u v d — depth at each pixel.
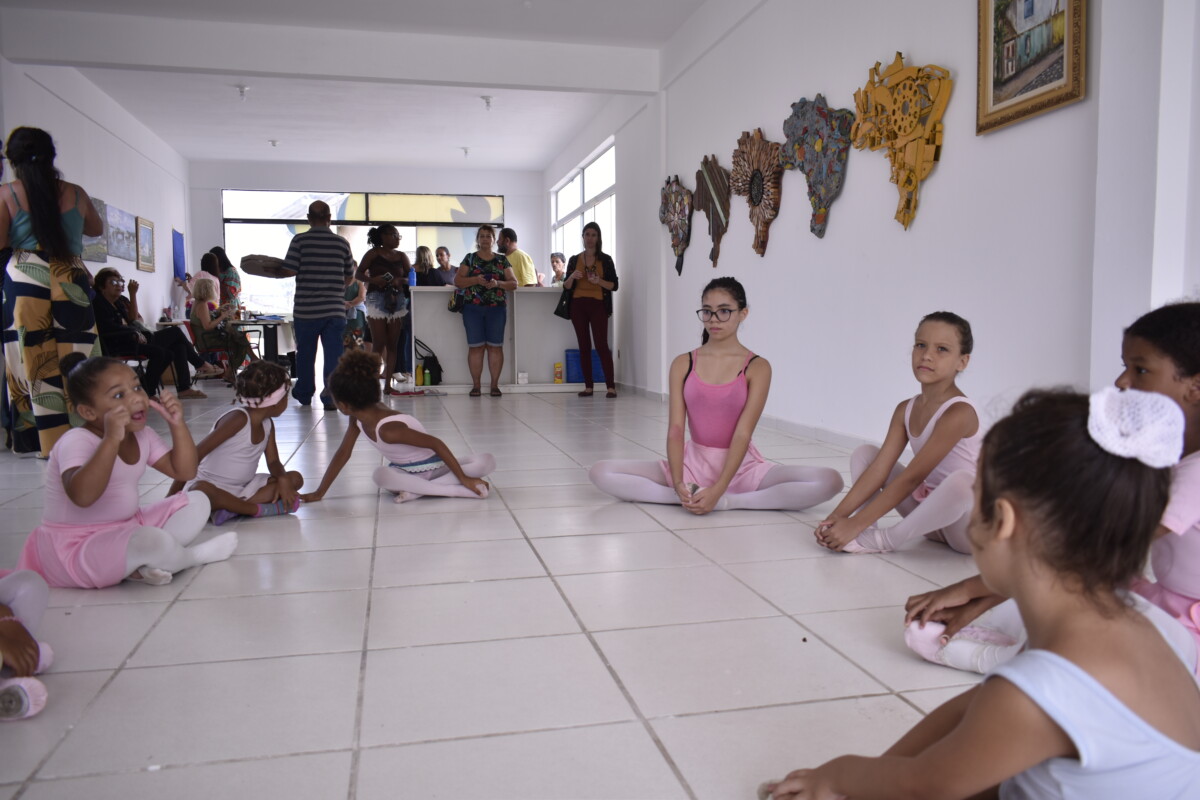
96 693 1.51
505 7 6.06
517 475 3.63
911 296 3.78
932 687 1.52
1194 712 0.80
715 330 2.87
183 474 2.22
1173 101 2.42
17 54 5.97
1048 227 2.97
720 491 2.81
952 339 2.24
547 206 12.67
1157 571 1.34
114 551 2.05
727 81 5.73
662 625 1.83
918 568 2.23
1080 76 2.77
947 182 3.51
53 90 6.99
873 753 1.29
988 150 3.27
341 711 1.43
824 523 2.41
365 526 2.74
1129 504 0.74
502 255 7.82
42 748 1.32
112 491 2.09
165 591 2.08
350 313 8.53
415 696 1.49
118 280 7.01
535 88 6.89
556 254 10.33
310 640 1.75
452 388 8.03
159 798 1.18
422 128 9.99
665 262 7.07
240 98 8.62
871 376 4.14
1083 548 0.75
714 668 1.60
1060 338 2.94
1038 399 0.81
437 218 12.70
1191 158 2.43
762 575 2.18
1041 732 0.76
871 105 3.94
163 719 1.41
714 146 6.00
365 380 3.00
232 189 12.02
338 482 3.53
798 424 4.87
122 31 6.12
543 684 1.53
